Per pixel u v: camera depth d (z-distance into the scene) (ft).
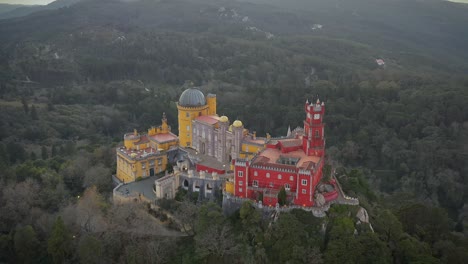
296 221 417.69
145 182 548.31
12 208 501.56
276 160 474.08
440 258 462.19
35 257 467.52
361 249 404.77
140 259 436.76
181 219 461.37
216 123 561.02
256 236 424.05
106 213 486.38
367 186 569.23
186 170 533.55
